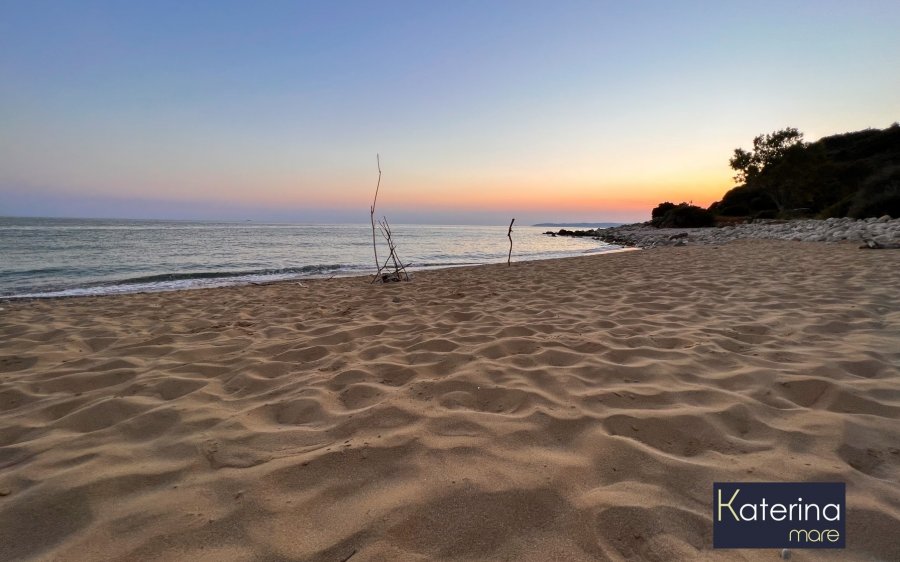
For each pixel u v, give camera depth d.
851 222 17.55
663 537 1.35
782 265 8.54
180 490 1.61
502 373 2.84
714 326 3.98
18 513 1.48
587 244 30.05
